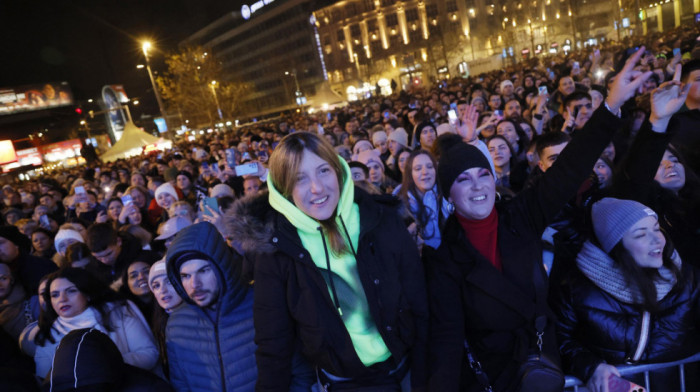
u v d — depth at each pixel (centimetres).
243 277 261
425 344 204
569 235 246
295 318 198
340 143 1087
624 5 4525
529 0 8181
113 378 225
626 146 400
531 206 207
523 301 194
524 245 201
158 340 316
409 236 202
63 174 2450
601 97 620
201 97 5575
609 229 208
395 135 684
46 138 6738
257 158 1030
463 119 410
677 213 295
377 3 9050
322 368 210
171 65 5391
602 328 214
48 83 8794
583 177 200
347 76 9538
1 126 8581
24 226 696
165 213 652
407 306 200
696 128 379
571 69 1206
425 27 8931
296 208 187
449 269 203
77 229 596
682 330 211
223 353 256
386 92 8894
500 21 8525
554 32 8131
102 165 2708
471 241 202
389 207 205
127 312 310
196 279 247
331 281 189
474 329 208
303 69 9800
